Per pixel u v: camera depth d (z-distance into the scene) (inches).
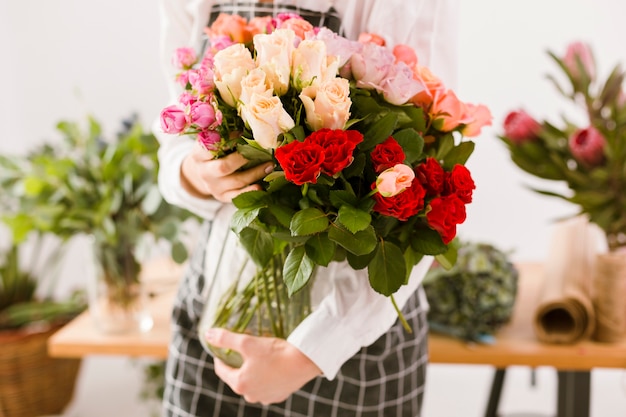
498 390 75.7
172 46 48.9
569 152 66.2
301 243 34.2
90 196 64.5
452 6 43.2
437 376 105.1
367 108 34.4
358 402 43.6
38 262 108.1
